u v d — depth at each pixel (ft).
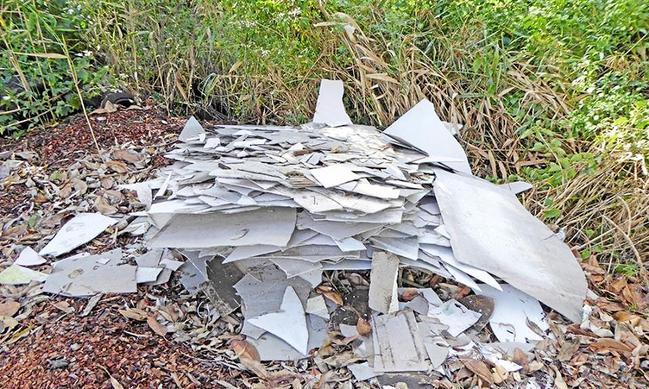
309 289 6.26
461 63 9.23
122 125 9.41
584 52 9.00
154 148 8.89
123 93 10.13
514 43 9.40
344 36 9.18
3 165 8.57
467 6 9.43
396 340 5.88
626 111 8.14
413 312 6.23
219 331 5.98
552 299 6.40
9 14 9.55
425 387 5.49
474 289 6.30
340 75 9.57
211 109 10.11
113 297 6.21
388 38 9.48
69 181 8.21
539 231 7.29
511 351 5.98
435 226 6.83
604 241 7.61
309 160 6.97
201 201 6.22
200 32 9.45
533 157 8.55
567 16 9.02
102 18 10.09
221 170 6.48
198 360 5.58
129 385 5.14
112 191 8.03
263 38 9.09
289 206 6.12
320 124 8.63
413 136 8.38
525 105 8.77
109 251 6.98
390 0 9.36
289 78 9.43
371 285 6.18
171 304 6.23
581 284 6.73
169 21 9.81
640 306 6.79
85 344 5.51
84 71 9.37
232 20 9.02
